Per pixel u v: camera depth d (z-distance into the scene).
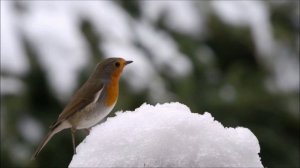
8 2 12.86
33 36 12.52
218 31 14.87
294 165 14.27
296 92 15.55
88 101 7.79
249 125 14.18
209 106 13.86
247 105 14.18
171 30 14.70
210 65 14.38
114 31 13.38
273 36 15.67
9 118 12.05
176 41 14.48
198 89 13.98
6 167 12.00
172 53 13.91
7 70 12.14
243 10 15.13
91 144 4.19
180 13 14.79
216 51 15.02
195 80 14.06
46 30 12.65
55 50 12.52
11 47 12.25
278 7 16.12
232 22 14.88
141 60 12.92
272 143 14.23
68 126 7.81
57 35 12.64
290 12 16.16
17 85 12.14
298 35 16.17
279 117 14.45
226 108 13.99
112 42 13.16
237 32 14.89
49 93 12.39
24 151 12.16
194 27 14.81
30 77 12.30
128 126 4.16
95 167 4.05
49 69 12.37
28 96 12.27
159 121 4.10
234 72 14.48
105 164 4.04
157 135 4.02
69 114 7.71
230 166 3.95
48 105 12.58
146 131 4.06
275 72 15.46
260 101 14.25
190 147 3.96
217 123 4.16
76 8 13.21
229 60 15.10
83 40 12.84
